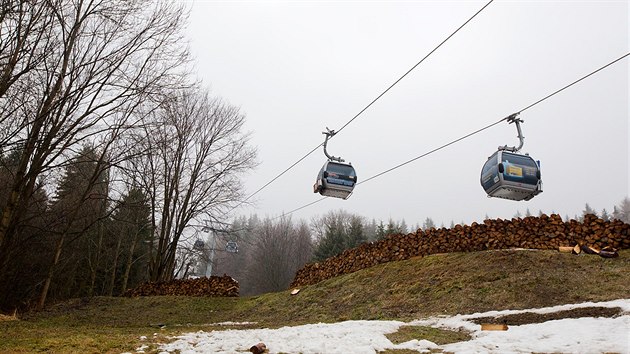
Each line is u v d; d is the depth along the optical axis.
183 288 20.41
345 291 14.35
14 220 15.23
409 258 15.14
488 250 13.27
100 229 29.36
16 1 11.77
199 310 16.77
